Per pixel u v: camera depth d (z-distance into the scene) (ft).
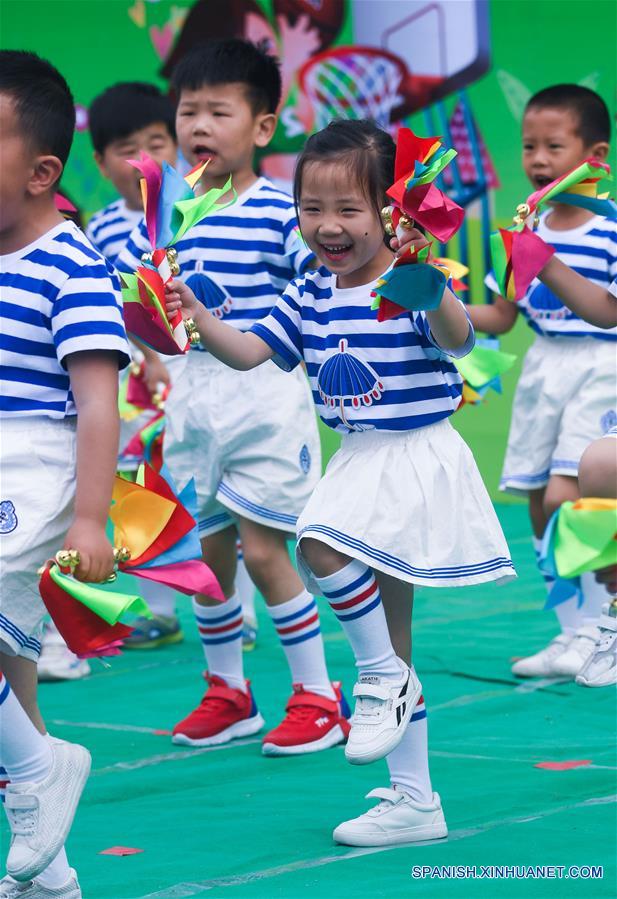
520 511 51.42
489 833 18.67
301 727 23.85
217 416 24.53
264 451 24.34
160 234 17.25
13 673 16.47
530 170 29.81
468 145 52.47
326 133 17.99
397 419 18.33
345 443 18.90
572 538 15.44
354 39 53.52
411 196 15.58
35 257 16.07
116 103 35.24
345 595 17.98
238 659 25.29
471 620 34.83
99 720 26.66
